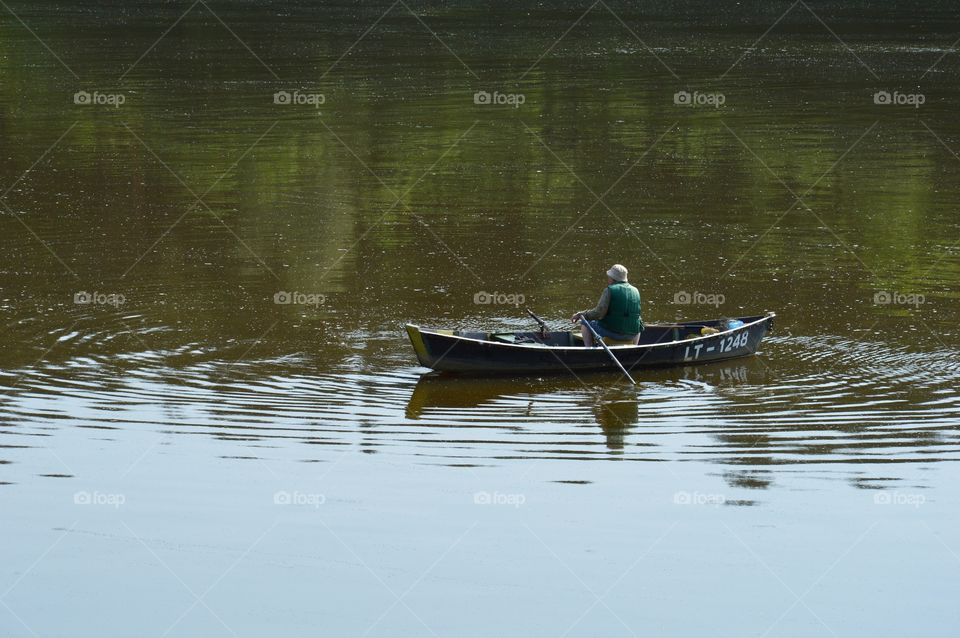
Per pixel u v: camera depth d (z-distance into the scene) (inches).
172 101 4480.8
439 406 1616.6
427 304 2116.1
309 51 6023.6
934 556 1210.0
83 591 1138.7
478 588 1148.5
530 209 2888.8
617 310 1817.2
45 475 1380.4
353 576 1169.4
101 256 2420.0
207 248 2498.8
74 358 1790.1
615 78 5241.1
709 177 3275.1
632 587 1154.0
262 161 3437.5
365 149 3627.0
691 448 1478.8
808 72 5452.8
